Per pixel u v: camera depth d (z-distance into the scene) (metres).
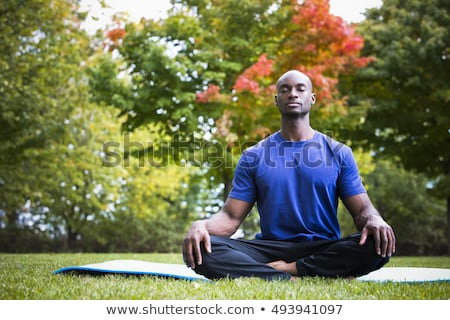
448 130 17.16
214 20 14.94
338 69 14.40
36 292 4.30
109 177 25.38
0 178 23.33
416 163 18.14
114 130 23.36
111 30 14.59
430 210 25.47
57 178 24.08
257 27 14.67
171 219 30.28
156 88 14.60
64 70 17.56
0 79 15.99
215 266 5.12
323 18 13.45
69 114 19.27
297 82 5.74
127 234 28.39
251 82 12.95
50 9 16.50
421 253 26.59
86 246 28.28
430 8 16.44
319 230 5.62
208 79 14.50
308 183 5.60
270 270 5.09
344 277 5.23
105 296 4.13
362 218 5.47
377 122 17.33
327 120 14.16
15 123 16.47
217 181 16.83
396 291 4.45
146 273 5.40
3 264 7.44
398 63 16.31
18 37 16.72
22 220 27.11
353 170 5.70
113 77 15.01
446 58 16.72
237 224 5.71
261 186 5.70
